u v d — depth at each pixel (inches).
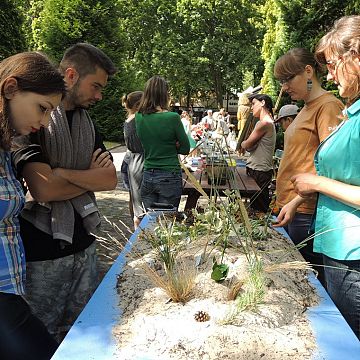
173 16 1189.1
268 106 185.0
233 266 75.2
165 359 52.6
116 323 60.5
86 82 86.9
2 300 64.9
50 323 89.4
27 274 86.6
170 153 158.6
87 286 91.7
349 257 72.4
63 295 90.1
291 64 102.1
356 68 68.7
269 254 83.3
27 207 85.0
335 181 72.3
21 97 62.9
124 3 1179.3
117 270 78.8
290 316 62.0
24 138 82.7
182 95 1371.8
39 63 64.0
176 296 65.4
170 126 154.2
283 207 100.9
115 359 52.4
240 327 57.6
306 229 103.7
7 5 465.4
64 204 87.0
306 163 104.4
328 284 78.4
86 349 54.3
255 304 61.5
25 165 82.6
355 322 73.9
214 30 1184.2
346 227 69.6
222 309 62.1
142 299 66.5
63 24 753.0
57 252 86.8
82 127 89.4
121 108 777.6
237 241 88.0
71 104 89.0
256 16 1176.8
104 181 88.7
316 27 358.0
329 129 96.5
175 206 162.1
